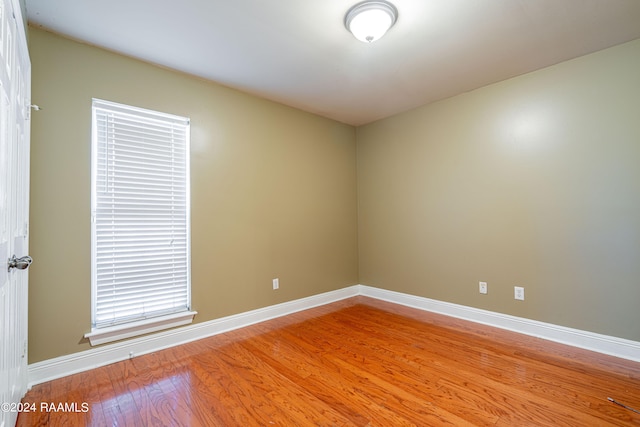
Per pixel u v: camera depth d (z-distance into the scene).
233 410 1.71
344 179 4.09
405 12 1.87
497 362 2.23
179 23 1.98
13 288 1.45
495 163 2.92
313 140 3.73
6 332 1.29
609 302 2.33
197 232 2.73
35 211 2.00
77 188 2.16
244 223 3.06
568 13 1.91
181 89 2.67
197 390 1.90
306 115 3.66
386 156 3.89
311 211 3.69
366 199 4.15
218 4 1.79
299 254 3.55
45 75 2.05
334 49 2.30
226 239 2.93
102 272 2.28
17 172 1.48
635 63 2.22
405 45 2.25
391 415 1.65
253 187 3.14
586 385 1.92
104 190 2.29
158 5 1.80
